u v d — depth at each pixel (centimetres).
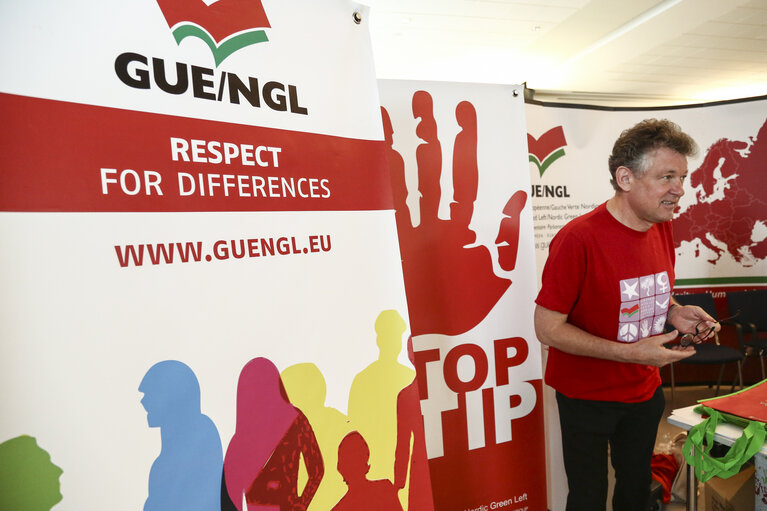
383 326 91
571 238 147
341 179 87
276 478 70
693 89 580
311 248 80
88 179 55
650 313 156
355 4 93
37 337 50
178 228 63
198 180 66
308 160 81
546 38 422
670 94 602
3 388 48
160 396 59
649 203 140
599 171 252
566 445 160
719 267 361
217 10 70
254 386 69
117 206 57
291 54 81
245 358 68
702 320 154
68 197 53
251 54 75
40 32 53
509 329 166
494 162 162
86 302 54
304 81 82
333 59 88
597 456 155
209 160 67
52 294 52
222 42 70
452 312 158
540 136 236
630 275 148
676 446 235
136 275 58
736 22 384
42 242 51
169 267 61
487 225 162
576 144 246
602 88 573
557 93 590
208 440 63
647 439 158
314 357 78
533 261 169
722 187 348
